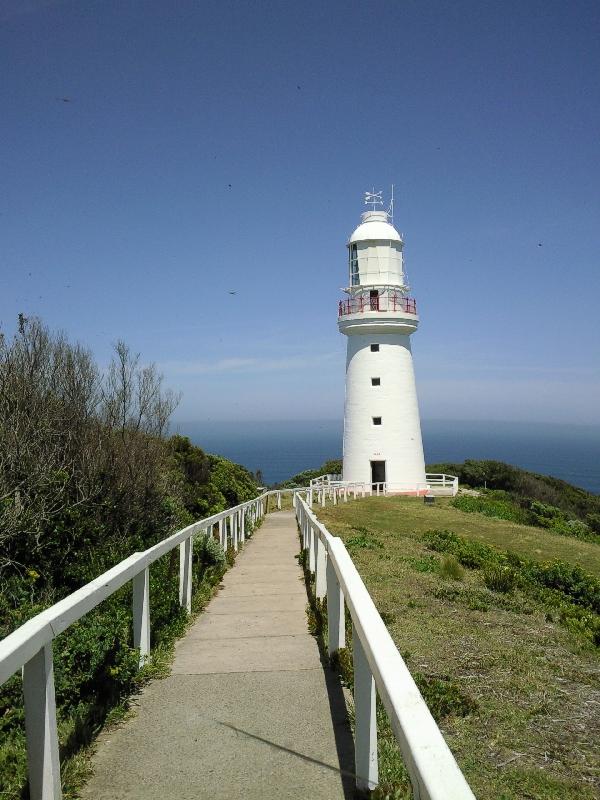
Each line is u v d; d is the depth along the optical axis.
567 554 22.08
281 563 13.64
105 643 5.55
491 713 6.09
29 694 3.75
